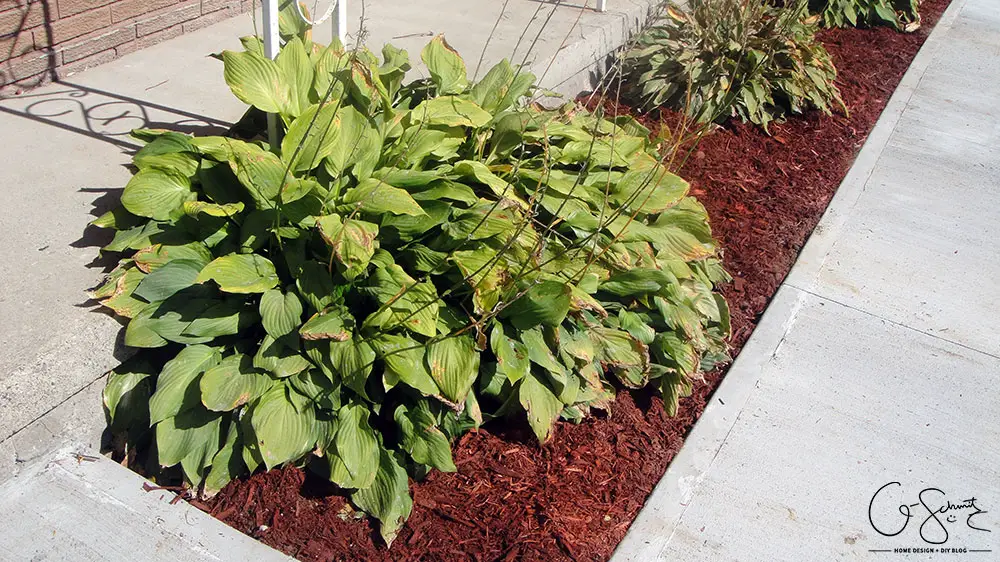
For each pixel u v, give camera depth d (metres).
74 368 2.72
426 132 3.23
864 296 4.15
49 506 2.56
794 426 3.36
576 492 2.96
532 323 2.93
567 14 5.86
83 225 3.22
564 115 3.90
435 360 2.77
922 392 3.59
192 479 2.72
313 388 2.75
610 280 3.32
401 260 3.08
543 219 3.39
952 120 6.15
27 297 2.84
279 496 2.79
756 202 4.82
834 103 6.09
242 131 3.69
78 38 4.34
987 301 4.22
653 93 5.45
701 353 3.43
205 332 2.79
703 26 5.55
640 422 3.31
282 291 2.91
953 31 8.00
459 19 5.57
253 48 3.49
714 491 3.03
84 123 3.89
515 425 3.19
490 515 2.83
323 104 3.03
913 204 5.00
